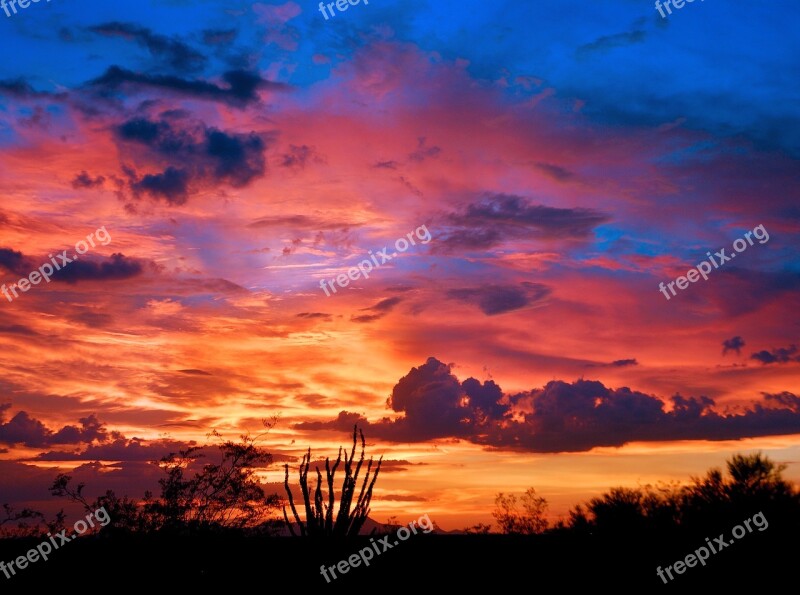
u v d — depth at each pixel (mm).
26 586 16156
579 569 16453
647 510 17453
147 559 16906
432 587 15836
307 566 15430
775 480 16828
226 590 15797
